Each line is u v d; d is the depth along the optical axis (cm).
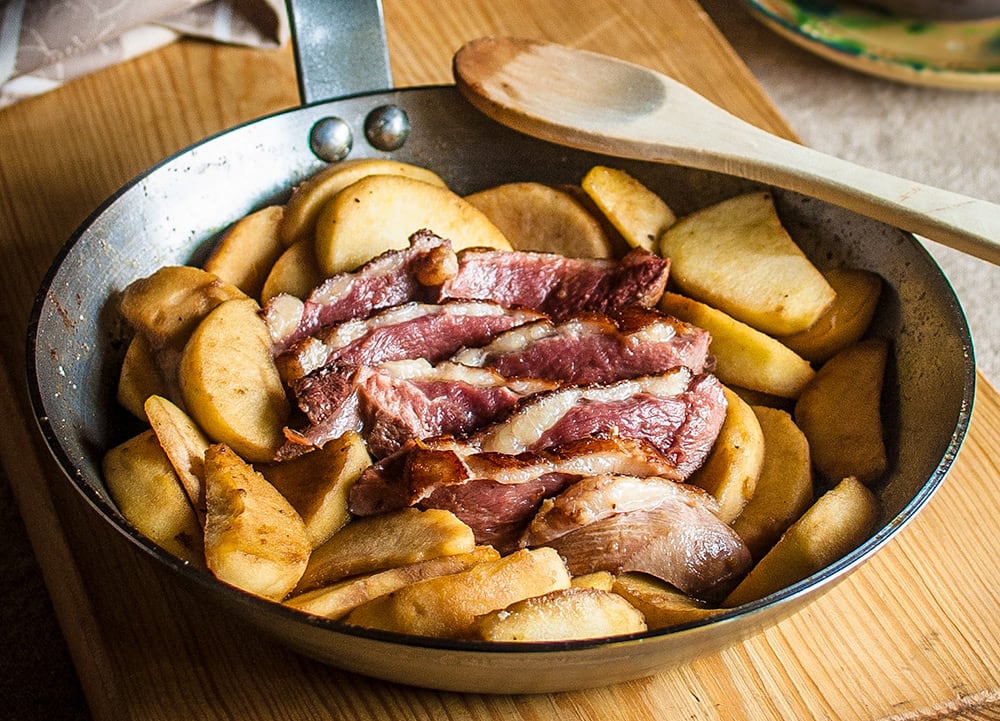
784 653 59
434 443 58
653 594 58
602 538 58
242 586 54
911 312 62
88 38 75
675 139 64
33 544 62
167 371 61
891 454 61
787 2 86
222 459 57
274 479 59
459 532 56
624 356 62
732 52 79
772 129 75
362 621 55
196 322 61
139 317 61
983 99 88
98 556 61
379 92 67
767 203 65
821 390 62
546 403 60
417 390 60
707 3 91
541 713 57
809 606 60
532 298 65
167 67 78
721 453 60
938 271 61
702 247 65
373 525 58
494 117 66
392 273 63
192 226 65
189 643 59
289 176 67
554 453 58
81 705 66
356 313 63
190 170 65
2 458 65
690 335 62
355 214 64
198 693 58
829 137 85
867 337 63
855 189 61
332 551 57
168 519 57
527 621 54
